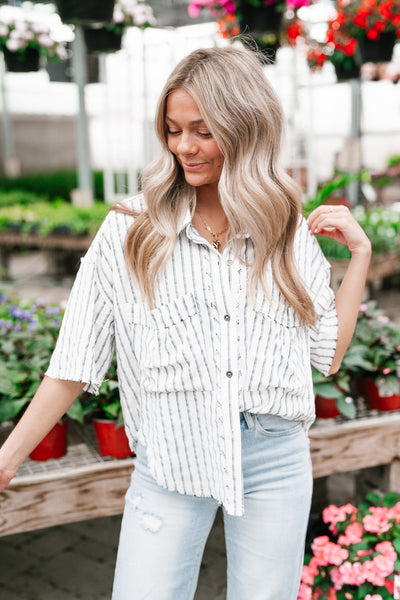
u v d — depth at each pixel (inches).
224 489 50.9
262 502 52.6
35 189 480.4
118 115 333.1
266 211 49.3
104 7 158.2
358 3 201.3
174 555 53.3
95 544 107.7
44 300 256.4
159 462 52.6
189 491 52.4
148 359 51.4
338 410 91.8
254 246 51.4
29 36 229.6
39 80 449.4
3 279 305.9
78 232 266.7
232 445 50.4
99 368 54.3
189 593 55.9
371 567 74.6
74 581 96.9
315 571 77.8
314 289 55.6
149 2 255.0
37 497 77.4
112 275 52.8
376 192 394.3
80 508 79.9
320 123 362.3
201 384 50.6
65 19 158.6
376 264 220.2
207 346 50.6
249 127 48.4
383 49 212.5
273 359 51.1
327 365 57.6
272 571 53.0
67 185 495.2
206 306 50.7
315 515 101.7
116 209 53.4
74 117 568.4
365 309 112.4
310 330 56.3
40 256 400.5
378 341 99.6
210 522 55.6
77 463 82.2
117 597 53.8
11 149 455.5
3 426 98.4
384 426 89.8
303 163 303.4
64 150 569.0
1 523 76.3
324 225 57.0
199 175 50.2
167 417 52.0
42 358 93.3
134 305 52.5
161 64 299.6
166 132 51.0
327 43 225.0
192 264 51.1
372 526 78.3
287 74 297.6
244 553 53.8
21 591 94.3
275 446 52.5
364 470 98.8
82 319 51.7
